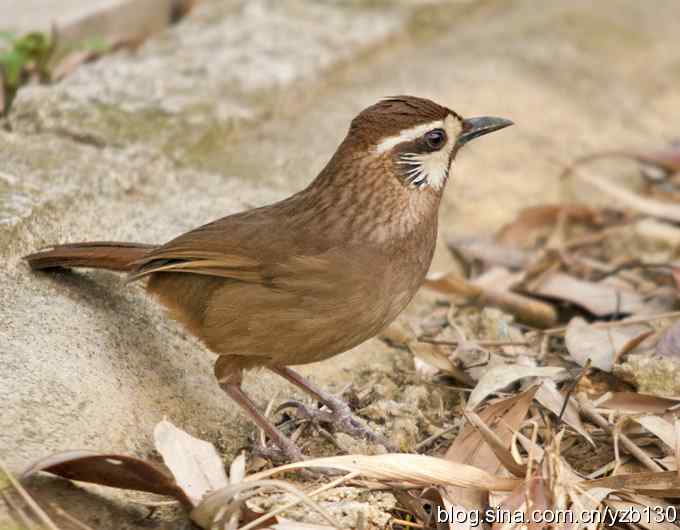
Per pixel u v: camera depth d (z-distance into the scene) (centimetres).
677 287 1215
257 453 916
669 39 1886
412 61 1667
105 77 1464
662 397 992
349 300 866
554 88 1672
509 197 1455
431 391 1051
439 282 1227
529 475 823
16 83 1420
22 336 906
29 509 757
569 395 961
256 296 870
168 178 1270
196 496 795
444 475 822
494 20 1847
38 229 1055
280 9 1772
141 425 886
